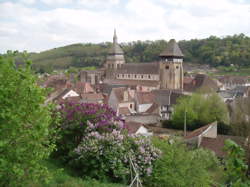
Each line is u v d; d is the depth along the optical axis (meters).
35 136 7.64
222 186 5.96
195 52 176.50
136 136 14.95
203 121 42.56
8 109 7.19
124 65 95.00
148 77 85.38
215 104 43.50
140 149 13.77
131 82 87.94
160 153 14.62
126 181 12.91
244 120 41.88
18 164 7.38
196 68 158.00
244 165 5.49
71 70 160.50
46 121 8.15
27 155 7.91
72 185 10.48
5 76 7.74
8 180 7.86
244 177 5.55
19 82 7.80
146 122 44.72
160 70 80.69
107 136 13.09
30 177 8.07
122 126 14.77
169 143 18.30
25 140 7.77
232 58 155.50
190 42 187.12
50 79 84.56
